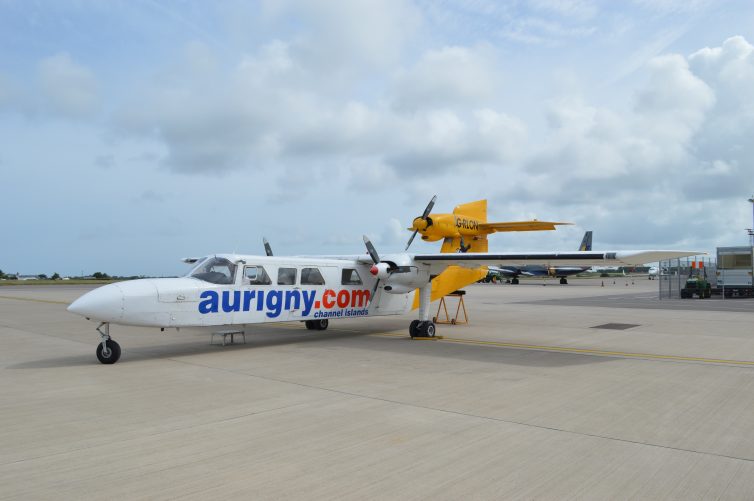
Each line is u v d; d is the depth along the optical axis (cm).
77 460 461
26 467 445
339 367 923
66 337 1377
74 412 621
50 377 840
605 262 1131
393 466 446
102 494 390
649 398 690
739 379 817
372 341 1299
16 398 695
